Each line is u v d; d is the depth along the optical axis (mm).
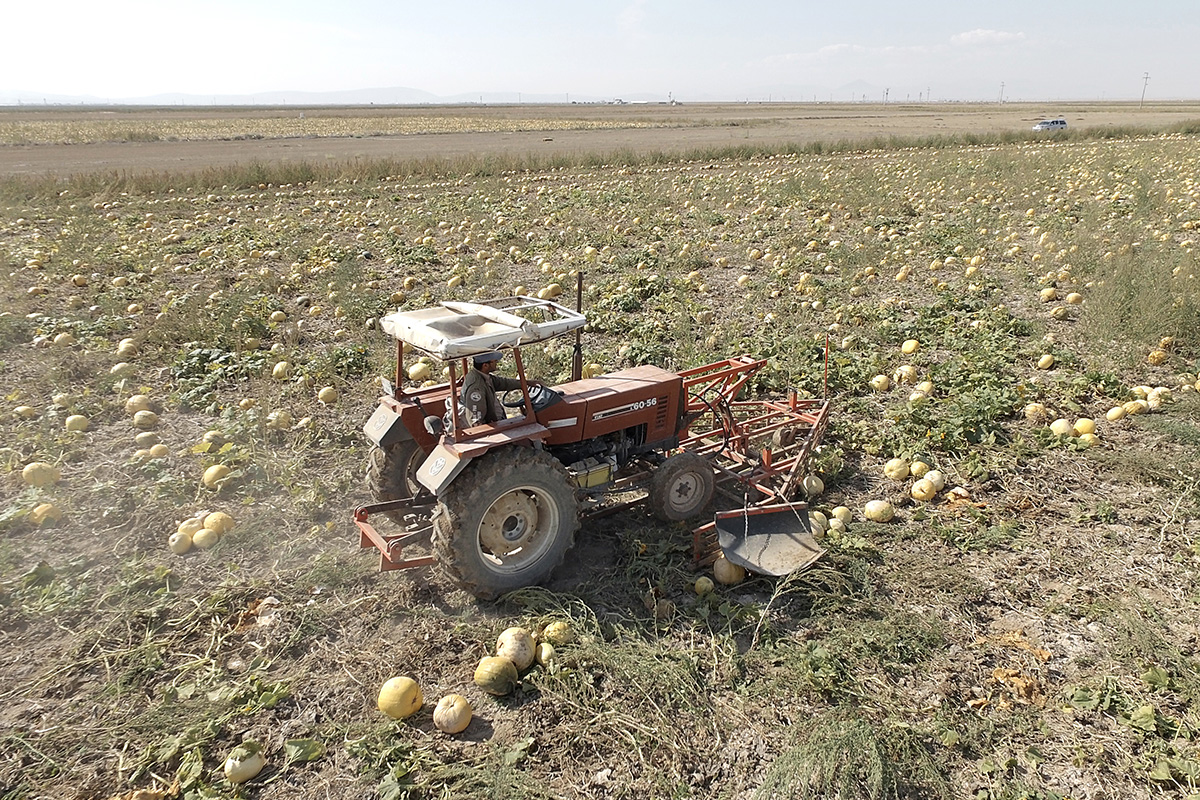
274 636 5492
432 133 68750
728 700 4879
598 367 10305
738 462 7469
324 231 20938
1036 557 6316
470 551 5523
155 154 44219
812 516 6742
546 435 5914
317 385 10266
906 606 5766
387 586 6090
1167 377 9938
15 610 5754
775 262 16578
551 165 36938
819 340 11352
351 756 4516
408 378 10266
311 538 6715
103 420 9164
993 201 23750
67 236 19125
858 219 21969
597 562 6461
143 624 5633
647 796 4223
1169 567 6105
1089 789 4211
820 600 5707
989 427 8445
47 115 117062
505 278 15875
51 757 4461
